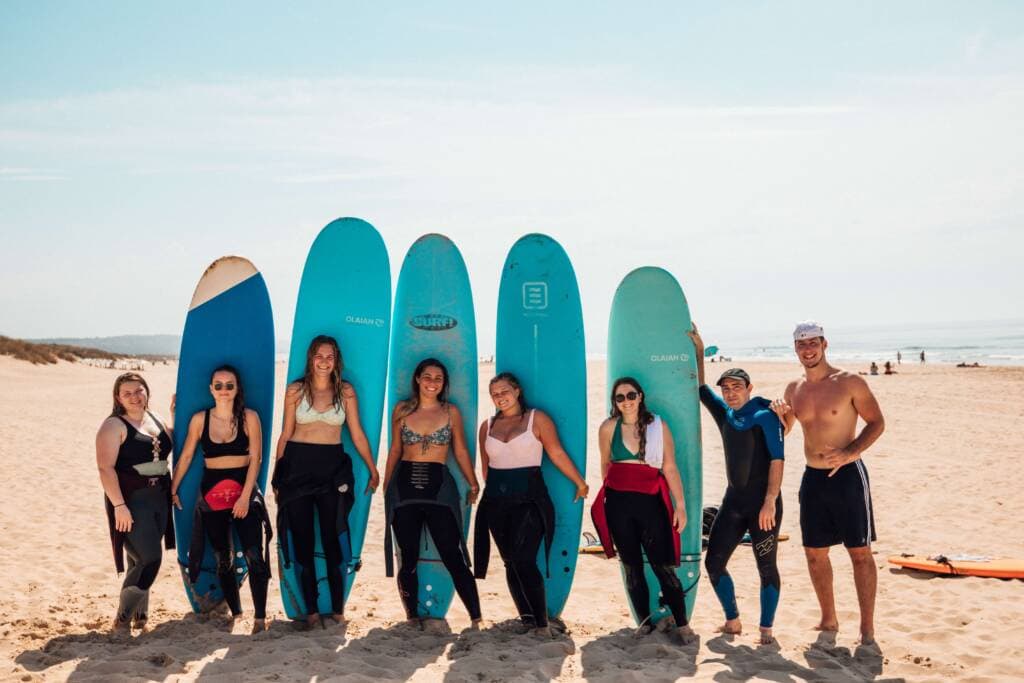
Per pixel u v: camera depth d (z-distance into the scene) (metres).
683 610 4.35
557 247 5.24
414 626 4.57
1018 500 8.45
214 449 4.45
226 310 5.08
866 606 4.29
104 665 3.72
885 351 80.81
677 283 5.01
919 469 10.48
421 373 4.52
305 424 4.58
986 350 72.12
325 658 3.92
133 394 4.34
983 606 5.01
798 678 3.76
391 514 4.51
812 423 4.37
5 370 29.64
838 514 4.30
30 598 5.07
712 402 4.73
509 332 5.21
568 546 4.86
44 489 8.94
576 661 4.01
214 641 4.22
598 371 37.38
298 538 4.54
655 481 4.34
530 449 4.47
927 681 3.73
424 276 5.31
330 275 5.31
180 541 4.80
